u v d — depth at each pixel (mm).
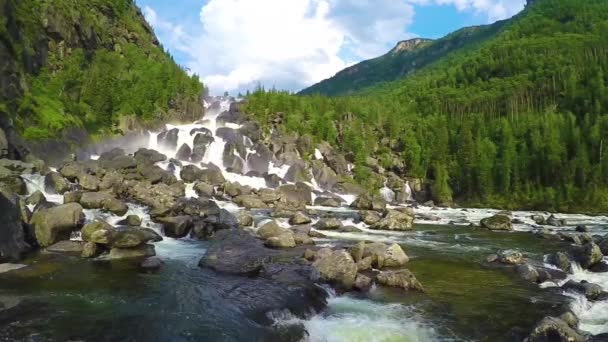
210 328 17391
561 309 22016
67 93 86688
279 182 87812
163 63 131750
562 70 165125
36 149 62812
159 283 23531
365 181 106625
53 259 27672
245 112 117625
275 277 24953
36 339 15812
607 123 116125
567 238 44125
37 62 84688
